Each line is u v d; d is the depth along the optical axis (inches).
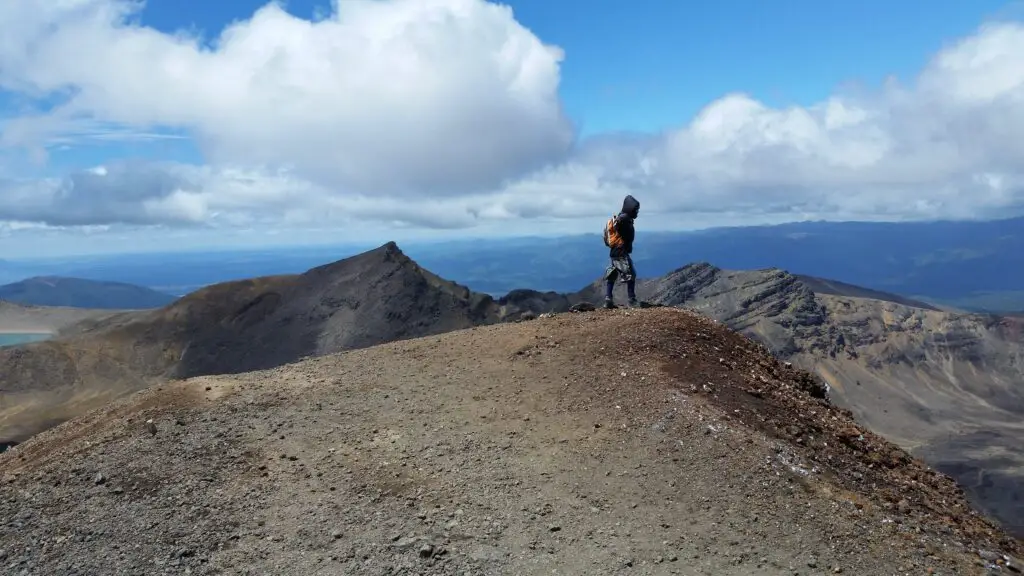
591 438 383.2
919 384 6003.9
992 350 6491.1
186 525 315.3
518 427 404.8
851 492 338.3
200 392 502.3
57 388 3988.7
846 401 5536.4
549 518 310.8
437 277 4781.0
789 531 296.7
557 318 613.6
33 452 450.3
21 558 293.6
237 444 402.6
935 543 305.3
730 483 331.0
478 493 335.3
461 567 275.7
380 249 4800.7
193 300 4785.9
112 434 429.7
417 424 419.2
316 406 458.9
